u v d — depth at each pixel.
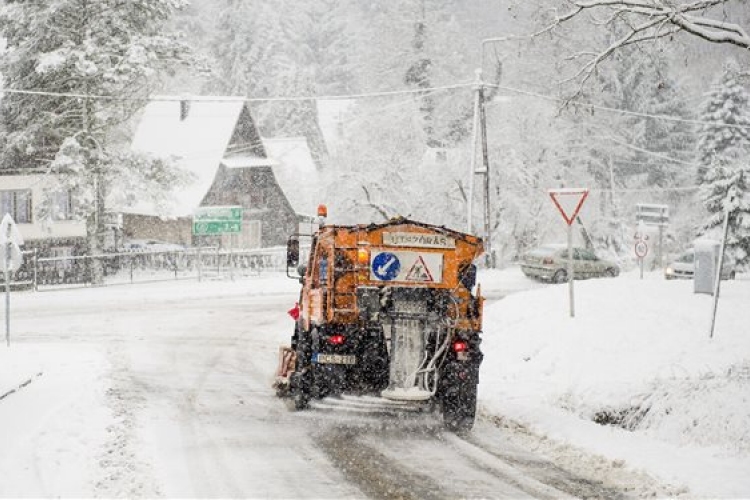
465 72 102.19
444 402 17.52
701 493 12.67
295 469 14.28
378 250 17.69
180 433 16.91
